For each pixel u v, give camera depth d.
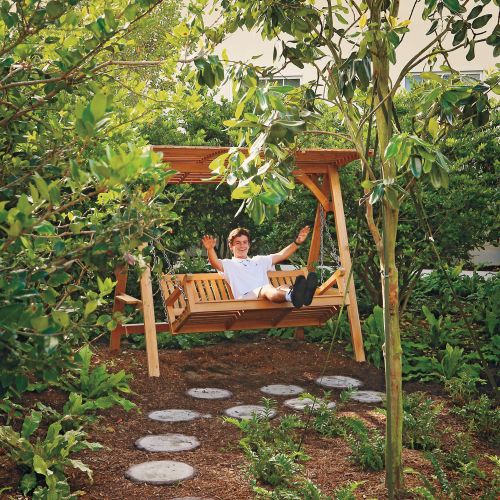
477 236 8.40
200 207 9.13
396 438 3.83
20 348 2.08
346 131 8.87
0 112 3.21
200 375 6.83
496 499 3.75
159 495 3.88
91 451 4.55
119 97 4.14
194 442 4.86
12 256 2.47
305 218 8.62
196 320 6.81
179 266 9.02
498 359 7.16
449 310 9.05
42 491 3.63
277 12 3.88
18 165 3.07
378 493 3.90
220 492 3.92
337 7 4.16
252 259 7.69
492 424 5.15
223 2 4.11
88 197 2.31
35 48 3.35
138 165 1.92
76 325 2.44
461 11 3.62
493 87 3.56
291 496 3.64
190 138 9.63
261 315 7.08
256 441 4.63
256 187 3.06
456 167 8.22
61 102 3.52
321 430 5.02
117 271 2.72
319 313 7.43
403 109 8.92
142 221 2.51
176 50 4.13
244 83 3.64
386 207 3.74
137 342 8.00
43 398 5.40
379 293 8.34
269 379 6.77
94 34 2.91
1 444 4.07
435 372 6.75
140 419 5.38
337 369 7.15
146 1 2.99
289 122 3.28
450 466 4.33
